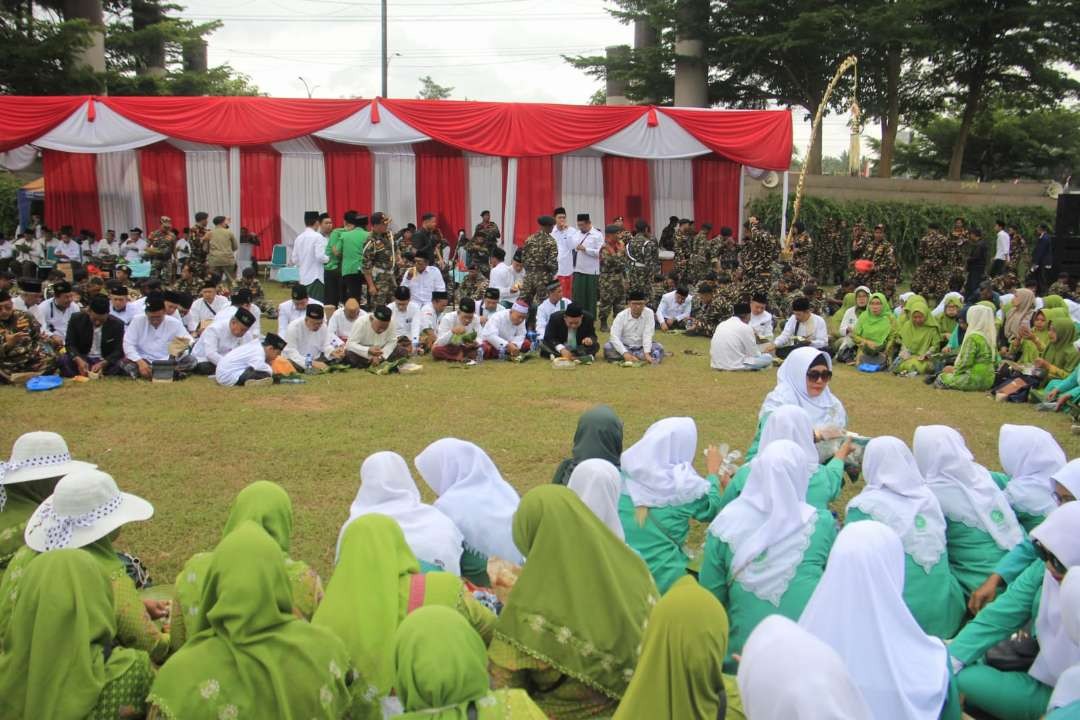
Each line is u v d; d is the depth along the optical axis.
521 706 2.27
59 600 2.49
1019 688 3.29
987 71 29.48
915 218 25.30
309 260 13.80
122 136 15.41
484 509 3.99
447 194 17.75
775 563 3.46
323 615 2.83
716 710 2.23
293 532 5.20
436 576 2.95
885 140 28.08
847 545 2.79
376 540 2.95
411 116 15.56
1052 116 37.59
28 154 17.94
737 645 3.52
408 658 2.22
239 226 17.66
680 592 2.28
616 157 17.36
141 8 34.25
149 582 4.45
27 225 21.19
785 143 16.16
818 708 1.86
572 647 2.71
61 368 9.36
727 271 15.88
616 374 10.24
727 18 27.83
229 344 9.73
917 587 3.72
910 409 8.72
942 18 27.59
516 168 16.30
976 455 7.06
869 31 25.64
